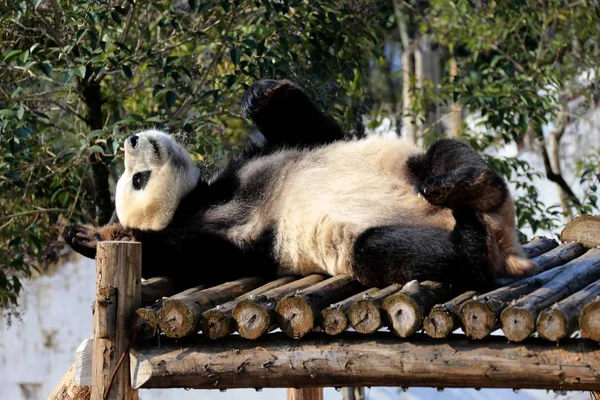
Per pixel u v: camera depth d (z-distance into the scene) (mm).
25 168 10969
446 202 6230
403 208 7086
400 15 16125
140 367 6082
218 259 7504
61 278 13578
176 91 10945
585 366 5262
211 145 10719
